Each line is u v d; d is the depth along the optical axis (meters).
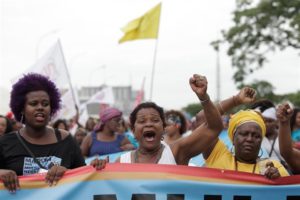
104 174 4.75
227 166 4.99
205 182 4.77
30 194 4.66
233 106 5.31
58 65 11.66
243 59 31.30
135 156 4.89
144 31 12.08
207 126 4.80
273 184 4.80
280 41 30.66
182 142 4.85
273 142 6.76
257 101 7.30
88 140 8.56
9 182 4.58
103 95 19.56
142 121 4.76
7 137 4.77
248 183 4.79
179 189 4.74
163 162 4.81
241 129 4.92
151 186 4.74
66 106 12.34
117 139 8.58
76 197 4.71
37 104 4.73
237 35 31.08
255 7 30.67
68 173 4.71
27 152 4.72
